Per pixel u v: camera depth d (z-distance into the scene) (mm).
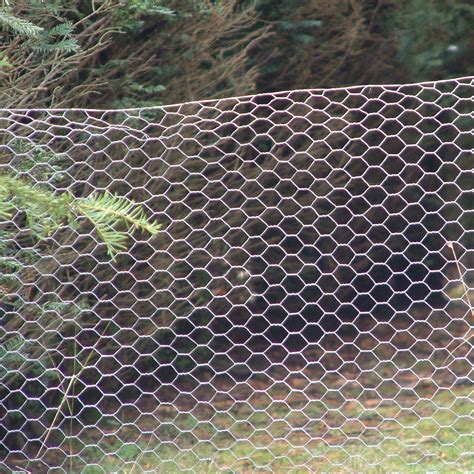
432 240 14133
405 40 13133
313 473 8602
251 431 10320
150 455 9469
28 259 8125
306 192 12883
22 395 9594
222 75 11383
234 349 13117
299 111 12734
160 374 11812
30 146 7859
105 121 8977
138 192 10148
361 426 10305
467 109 13039
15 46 8555
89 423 10359
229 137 9406
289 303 13633
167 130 9578
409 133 13438
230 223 11719
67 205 3734
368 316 14336
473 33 12828
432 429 9953
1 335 8227
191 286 10656
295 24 13211
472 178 13617
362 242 13789
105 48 10141
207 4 11094
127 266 10273
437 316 14195
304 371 12914
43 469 9047
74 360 8781
